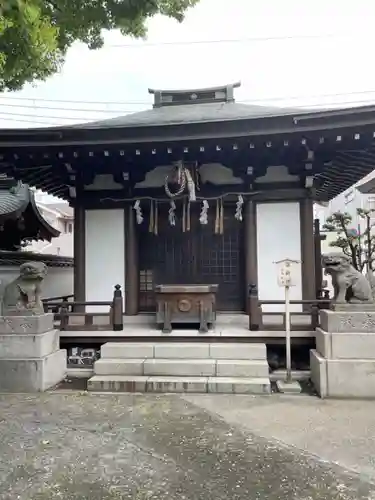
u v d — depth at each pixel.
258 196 8.34
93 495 3.22
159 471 3.61
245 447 4.09
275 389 6.17
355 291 6.02
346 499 3.14
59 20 4.59
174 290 7.23
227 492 3.26
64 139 7.35
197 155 7.91
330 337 5.83
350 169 8.86
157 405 5.39
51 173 8.69
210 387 5.95
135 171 8.53
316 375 6.02
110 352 6.78
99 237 8.74
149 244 8.84
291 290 8.25
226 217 8.71
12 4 3.00
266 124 6.95
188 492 3.26
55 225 28.28
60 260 11.94
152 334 7.11
